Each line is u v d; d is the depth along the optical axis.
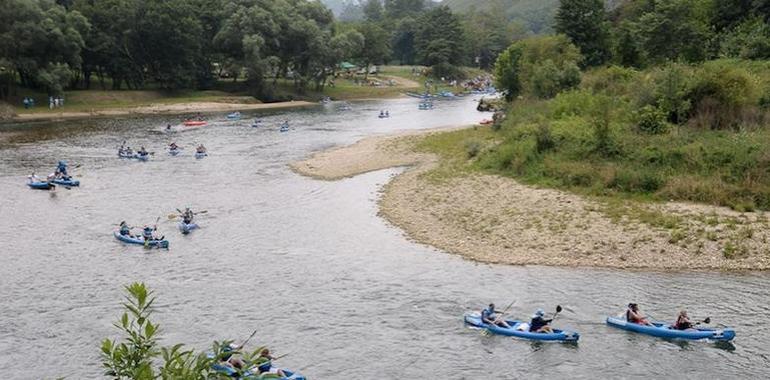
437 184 54.41
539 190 48.25
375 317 30.78
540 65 83.75
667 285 33.91
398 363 26.48
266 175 62.72
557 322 30.05
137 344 9.08
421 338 28.66
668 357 26.78
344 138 86.50
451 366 26.27
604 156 50.31
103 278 35.81
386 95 163.25
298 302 32.53
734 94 53.50
